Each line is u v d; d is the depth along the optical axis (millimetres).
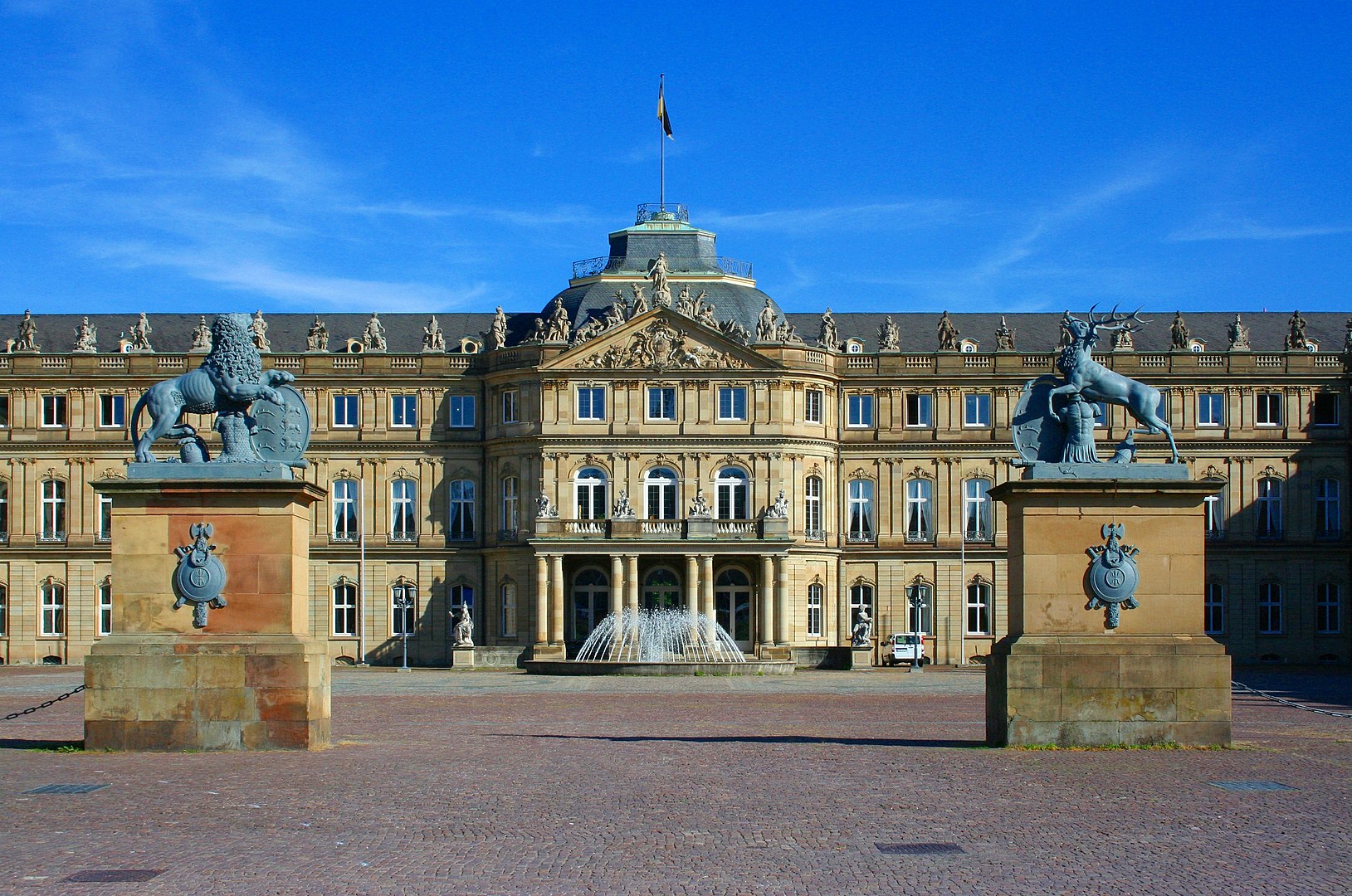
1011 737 45781
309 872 28594
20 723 58812
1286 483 125500
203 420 126062
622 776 41094
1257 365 125625
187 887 27469
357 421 127688
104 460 126625
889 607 126438
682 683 91250
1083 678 45562
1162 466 46344
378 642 126312
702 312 123375
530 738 52500
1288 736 51719
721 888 27406
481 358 127500
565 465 122250
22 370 126812
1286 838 31656
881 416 127125
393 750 47188
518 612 122438
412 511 127500
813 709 68188
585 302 130000
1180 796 36594
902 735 53688
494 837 31828
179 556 45438
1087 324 48000
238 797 36719
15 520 126625
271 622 45438
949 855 30047
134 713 45000
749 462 122125
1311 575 125125
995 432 126562
